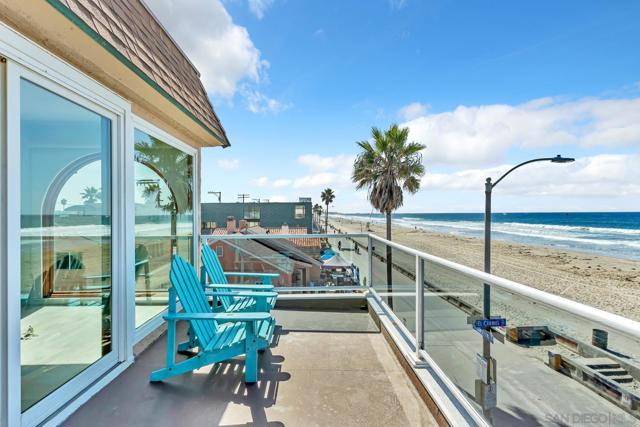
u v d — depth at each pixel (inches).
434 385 78.2
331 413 74.2
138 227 109.7
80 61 78.1
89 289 84.8
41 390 69.2
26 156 66.3
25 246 66.3
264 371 94.2
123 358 94.7
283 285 169.6
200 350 93.4
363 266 169.2
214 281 124.3
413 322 101.5
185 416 72.4
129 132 100.0
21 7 57.2
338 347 112.3
